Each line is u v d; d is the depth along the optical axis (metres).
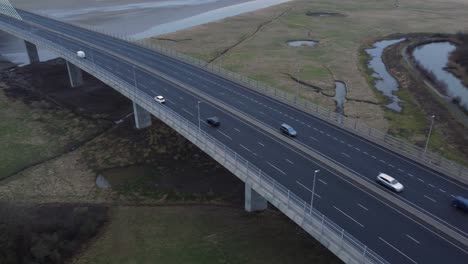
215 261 47.62
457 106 92.50
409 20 195.75
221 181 65.75
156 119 86.44
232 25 186.50
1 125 86.38
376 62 129.50
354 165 54.19
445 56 136.50
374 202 46.28
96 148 77.69
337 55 135.38
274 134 63.00
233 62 125.44
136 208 59.41
